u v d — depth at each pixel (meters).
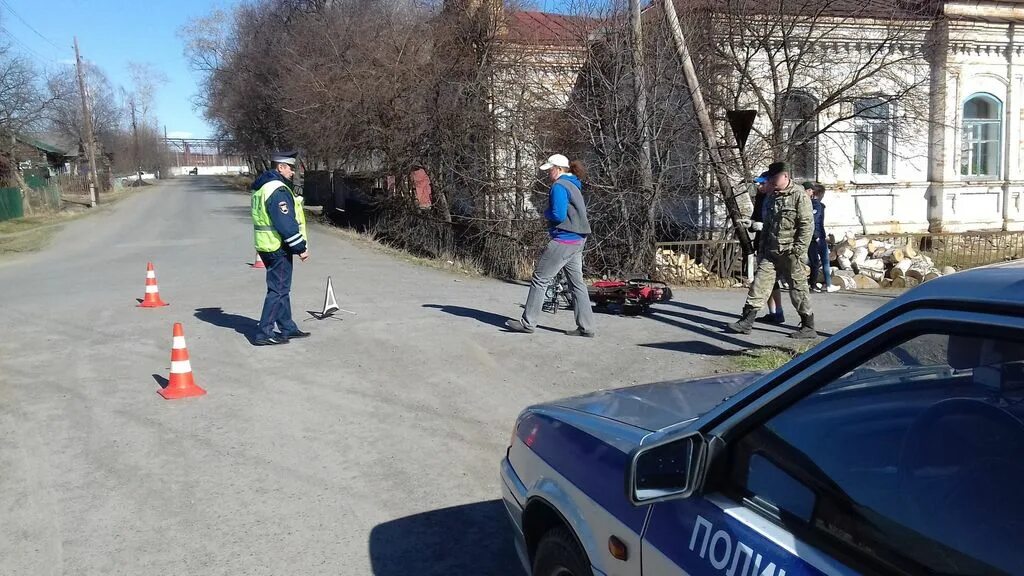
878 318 1.87
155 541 4.20
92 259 18.31
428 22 19.89
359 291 11.91
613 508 2.45
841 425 2.07
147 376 7.28
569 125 15.90
